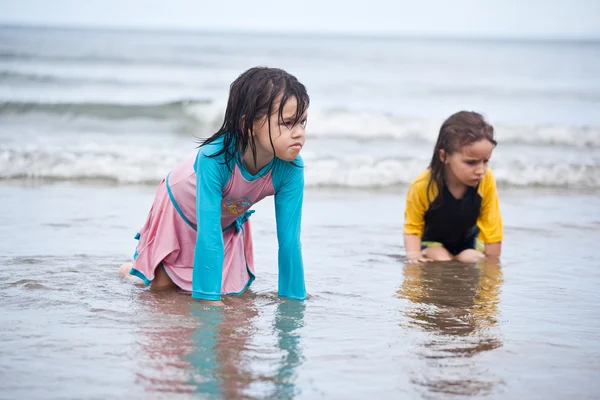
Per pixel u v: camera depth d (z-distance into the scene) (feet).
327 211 20.26
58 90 45.73
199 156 11.34
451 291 12.76
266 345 9.46
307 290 12.56
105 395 7.72
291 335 9.91
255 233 17.21
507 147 31.48
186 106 35.09
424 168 25.49
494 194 15.84
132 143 29.04
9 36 95.35
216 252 11.42
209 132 32.86
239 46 108.58
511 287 13.16
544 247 16.71
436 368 8.84
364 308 11.48
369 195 22.81
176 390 7.91
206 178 11.24
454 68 85.30
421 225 15.98
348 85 60.75
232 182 11.48
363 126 34.12
